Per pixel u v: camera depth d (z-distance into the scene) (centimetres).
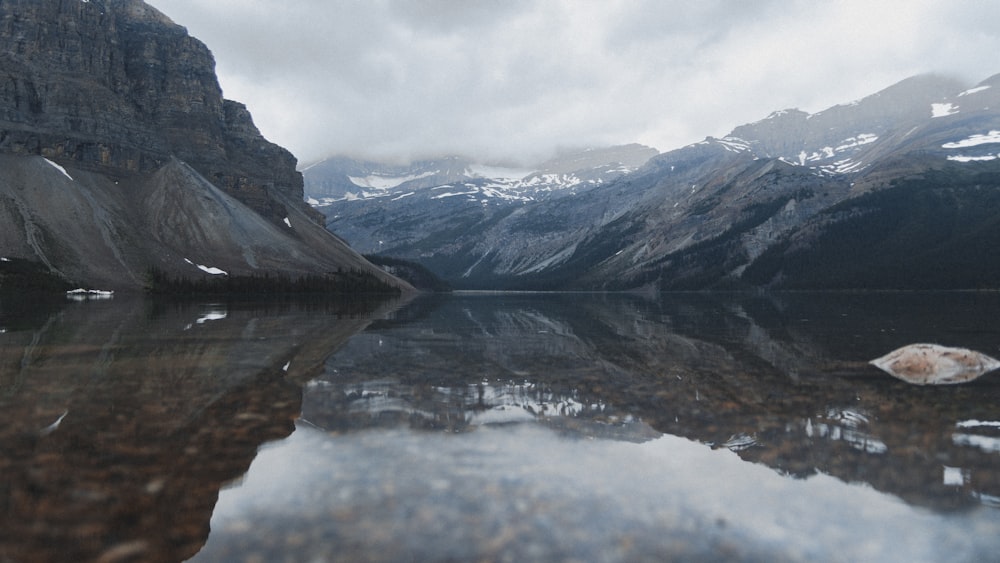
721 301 9862
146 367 1502
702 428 884
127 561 439
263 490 598
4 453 707
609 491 611
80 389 1166
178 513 537
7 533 484
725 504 573
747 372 1455
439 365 1614
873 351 1883
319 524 515
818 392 1166
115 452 723
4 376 1336
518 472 670
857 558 458
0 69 16638
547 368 1560
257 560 445
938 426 875
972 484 622
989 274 16100
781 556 461
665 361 1700
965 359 1479
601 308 6688
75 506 548
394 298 12556
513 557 454
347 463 698
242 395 1127
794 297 12675
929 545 478
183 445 764
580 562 446
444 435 841
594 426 902
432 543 479
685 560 452
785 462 711
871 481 639
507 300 11212
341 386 1250
